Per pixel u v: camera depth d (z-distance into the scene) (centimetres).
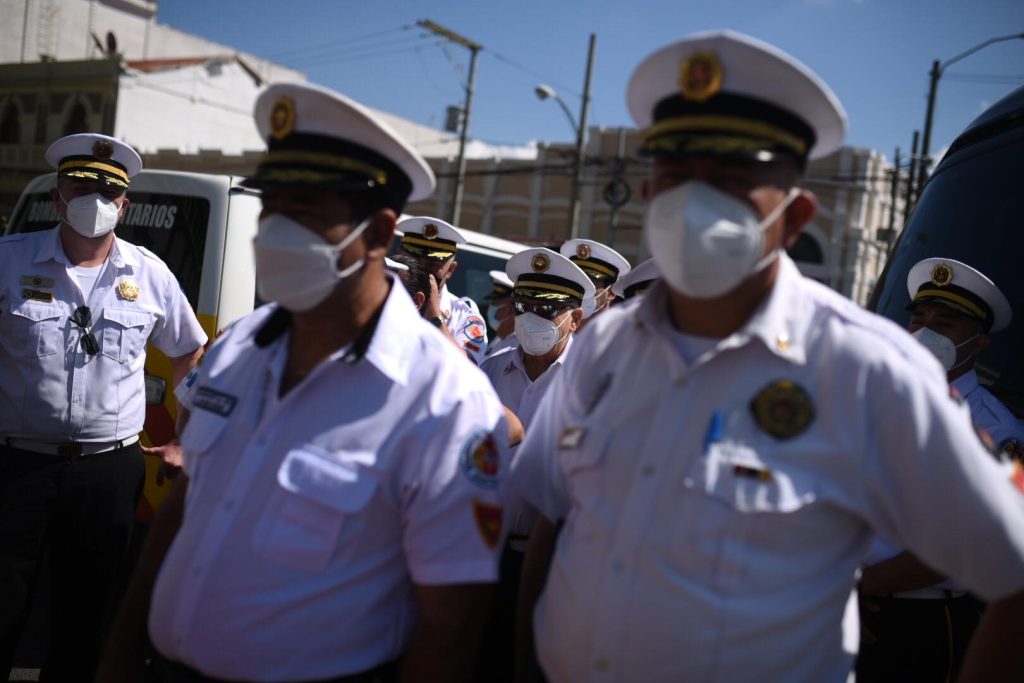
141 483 339
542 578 189
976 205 318
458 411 167
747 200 140
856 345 138
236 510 163
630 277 396
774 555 137
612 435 153
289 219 161
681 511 140
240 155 2697
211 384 183
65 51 3619
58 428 311
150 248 408
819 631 143
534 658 192
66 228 321
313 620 158
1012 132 315
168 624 167
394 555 168
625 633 144
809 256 2317
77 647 322
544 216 2561
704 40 138
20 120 2942
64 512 318
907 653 235
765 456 138
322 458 161
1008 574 129
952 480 130
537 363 321
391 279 181
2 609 303
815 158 157
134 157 323
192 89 3023
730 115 138
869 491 137
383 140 163
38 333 310
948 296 266
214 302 385
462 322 411
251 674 158
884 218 2417
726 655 137
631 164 2352
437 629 163
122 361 324
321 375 167
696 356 151
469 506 164
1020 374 276
